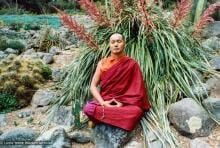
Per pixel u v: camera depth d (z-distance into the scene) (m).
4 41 8.23
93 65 4.96
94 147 4.23
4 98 5.21
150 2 5.28
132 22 5.06
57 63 6.70
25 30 10.89
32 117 4.91
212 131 4.23
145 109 4.32
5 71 5.48
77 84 4.92
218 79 4.77
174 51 4.83
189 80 4.69
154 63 4.83
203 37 6.57
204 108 4.41
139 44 4.88
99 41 5.12
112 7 5.29
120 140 4.05
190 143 4.06
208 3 8.19
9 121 4.86
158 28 5.08
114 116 4.08
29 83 5.44
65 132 4.29
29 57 6.46
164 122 4.23
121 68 4.29
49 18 13.56
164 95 4.57
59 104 4.86
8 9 17.03
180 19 4.98
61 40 8.25
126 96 4.24
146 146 4.05
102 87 4.38
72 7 18.19
